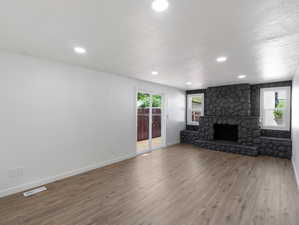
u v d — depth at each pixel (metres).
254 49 2.35
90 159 3.59
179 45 2.22
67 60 2.95
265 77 4.29
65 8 1.41
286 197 2.41
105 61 2.99
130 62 3.03
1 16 1.53
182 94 6.84
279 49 2.34
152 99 5.45
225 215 2.00
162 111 5.89
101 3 1.34
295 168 3.35
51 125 2.96
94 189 2.68
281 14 1.47
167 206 2.19
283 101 4.92
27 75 2.67
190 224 1.84
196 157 4.58
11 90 2.51
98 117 3.74
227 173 3.38
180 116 6.76
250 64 3.09
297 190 2.63
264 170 3.54
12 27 1.75
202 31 1.83
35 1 1.31
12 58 2.52
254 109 5.33
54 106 3.00
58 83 3.05
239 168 3.68
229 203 2.26
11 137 2.51
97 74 3.70
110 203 2.27
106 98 3.91
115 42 2.14
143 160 4.31
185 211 2.08
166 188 2.71
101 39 2.05
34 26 1.73
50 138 2.95
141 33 1.89
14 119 2.54
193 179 3.08
